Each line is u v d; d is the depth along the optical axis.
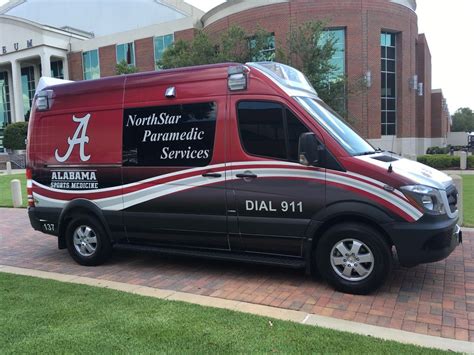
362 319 4.23
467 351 3.48
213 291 5.14
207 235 5.56
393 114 36.44
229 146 5.32
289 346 3.53
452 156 26.27
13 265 6.66
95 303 4.62
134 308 4.44
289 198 5.00
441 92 52.75
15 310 4.46
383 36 35.31
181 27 43.16
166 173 5.72
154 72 5.91
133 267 6.35
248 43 25.94
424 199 4.55
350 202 4.74
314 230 4.93
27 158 7.01
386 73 35.75
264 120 5.15
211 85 5.48
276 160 5.07
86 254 6.54
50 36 50.78
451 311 4.39
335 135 4.93
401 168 4.83
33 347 3.61
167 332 3.83
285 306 4.60
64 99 6.58
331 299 4.77
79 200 6.44
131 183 6.01
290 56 24.67
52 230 6.84
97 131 6.27
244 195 5.24
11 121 59.00
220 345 3.56
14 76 53.22
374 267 4.73
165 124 5.74
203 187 5.48
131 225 6.09
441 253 4.59
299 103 5.04
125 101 6.06
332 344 3.55
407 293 4.90
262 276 5.67
